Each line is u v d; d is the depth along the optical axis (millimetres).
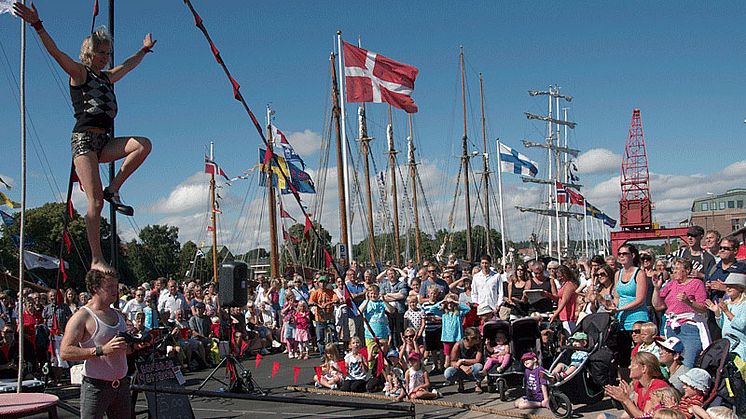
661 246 48656
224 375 12914
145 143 5199
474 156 43750
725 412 5617
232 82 6332
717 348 6664
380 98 18359
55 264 21750
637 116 54344
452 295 11094
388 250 46750
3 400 5148
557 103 53562
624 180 54688
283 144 24109
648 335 7555
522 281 12039
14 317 13148
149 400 6387
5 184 17812
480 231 55500
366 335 11375
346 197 19891
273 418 8898
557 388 8062
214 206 32594
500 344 9594
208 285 17656
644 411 6438
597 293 9172
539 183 51656
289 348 15453
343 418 7957
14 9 4555
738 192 70438
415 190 44844
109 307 4977
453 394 10000
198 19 6035
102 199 5082
